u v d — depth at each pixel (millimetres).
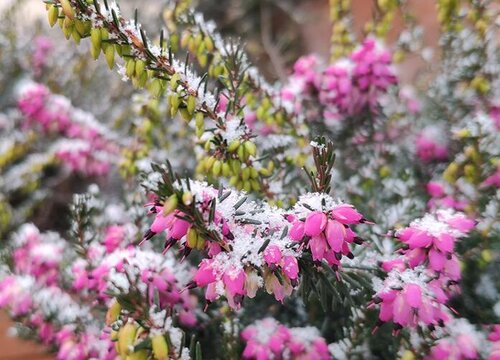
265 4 718
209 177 217
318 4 738
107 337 208
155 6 602
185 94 196
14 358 264
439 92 344
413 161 324
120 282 209
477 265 246
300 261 182
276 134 266
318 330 242
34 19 637
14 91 566
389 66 281
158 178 182
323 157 185
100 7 186
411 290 181
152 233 174
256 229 178
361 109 292
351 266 205
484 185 248
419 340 197
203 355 244
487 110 292
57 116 409
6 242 392
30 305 250
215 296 176
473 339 197
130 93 482
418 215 254
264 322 225
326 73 285
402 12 366
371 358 230
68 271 277
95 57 187
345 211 175
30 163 458
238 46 236
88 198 255
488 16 301
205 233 168
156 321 170
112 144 425
